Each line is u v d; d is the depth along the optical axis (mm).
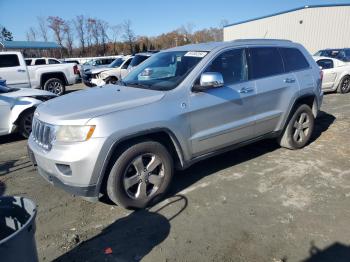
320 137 6305
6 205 2396
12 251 1942
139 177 3641
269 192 4074
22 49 40750
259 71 4789
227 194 4047
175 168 4082
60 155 3320
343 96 11367
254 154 5422
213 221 3465
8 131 6734
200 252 2982
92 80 15578
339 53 13391
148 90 3992
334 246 3027
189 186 4297
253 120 4648
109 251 3043
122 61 16203
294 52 5426
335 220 3432
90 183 3338
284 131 5383
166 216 3592
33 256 2135
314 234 3205
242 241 3123
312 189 4129
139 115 3535
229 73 4430
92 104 3637
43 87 13867
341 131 6660
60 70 14117
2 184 4594
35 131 3840
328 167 4801
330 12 26156
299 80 5270
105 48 54688
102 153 3295
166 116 3707
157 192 3803
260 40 4992
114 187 3482
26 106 6770
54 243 3193
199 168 4887
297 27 27891
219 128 4270
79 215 3686
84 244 3166
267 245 3059
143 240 3189
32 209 2232
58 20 51688
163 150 3752
